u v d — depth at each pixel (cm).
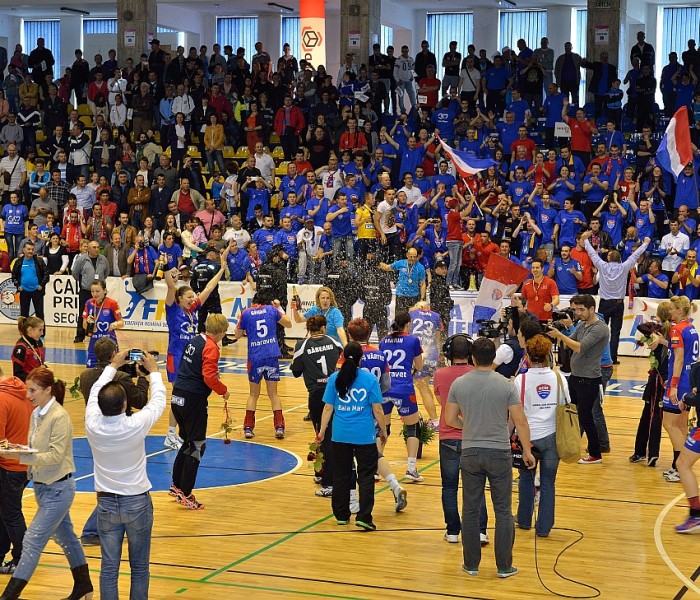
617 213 2211
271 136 2875
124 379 795
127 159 2714
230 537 888
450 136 2683
